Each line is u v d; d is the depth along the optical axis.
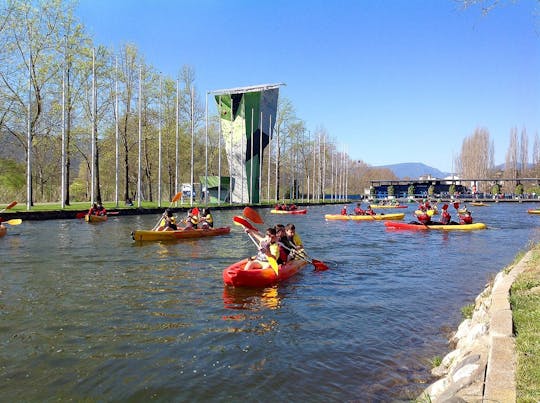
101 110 40.66
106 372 5.95
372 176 153.25
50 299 9.52
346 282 11.76
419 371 5.95
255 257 12.34
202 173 72.94
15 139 39.16
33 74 34.31
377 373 5.90
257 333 7.53
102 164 57.97
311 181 101.94
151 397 5.26
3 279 11.49
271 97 62.50
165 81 52.28
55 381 5.68
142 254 15.87
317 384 5.59
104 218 30.34
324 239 22.33
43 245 17.83
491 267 14.17
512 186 109.69
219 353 6.62
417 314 8.74
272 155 81.88
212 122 62.28
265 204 59.94
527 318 5.89
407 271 13.42
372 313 8.79
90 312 8.59
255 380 5.71
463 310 8.73
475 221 36.91
